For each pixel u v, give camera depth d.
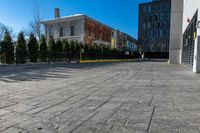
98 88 5.63
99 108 3.54
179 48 19.19
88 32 32.97
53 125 2.74
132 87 5.73
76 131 2.53
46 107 3.66
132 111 3.32
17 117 3.10
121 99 4.22
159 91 5.05
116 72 10.52
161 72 10.32
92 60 28.69
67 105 3.79
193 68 10.00
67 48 24.94
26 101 4.13
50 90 5.38
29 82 6.96
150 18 57.41
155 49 56.84
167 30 55.03
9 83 6.75
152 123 2.74
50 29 34.59
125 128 2.58
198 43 9.05
